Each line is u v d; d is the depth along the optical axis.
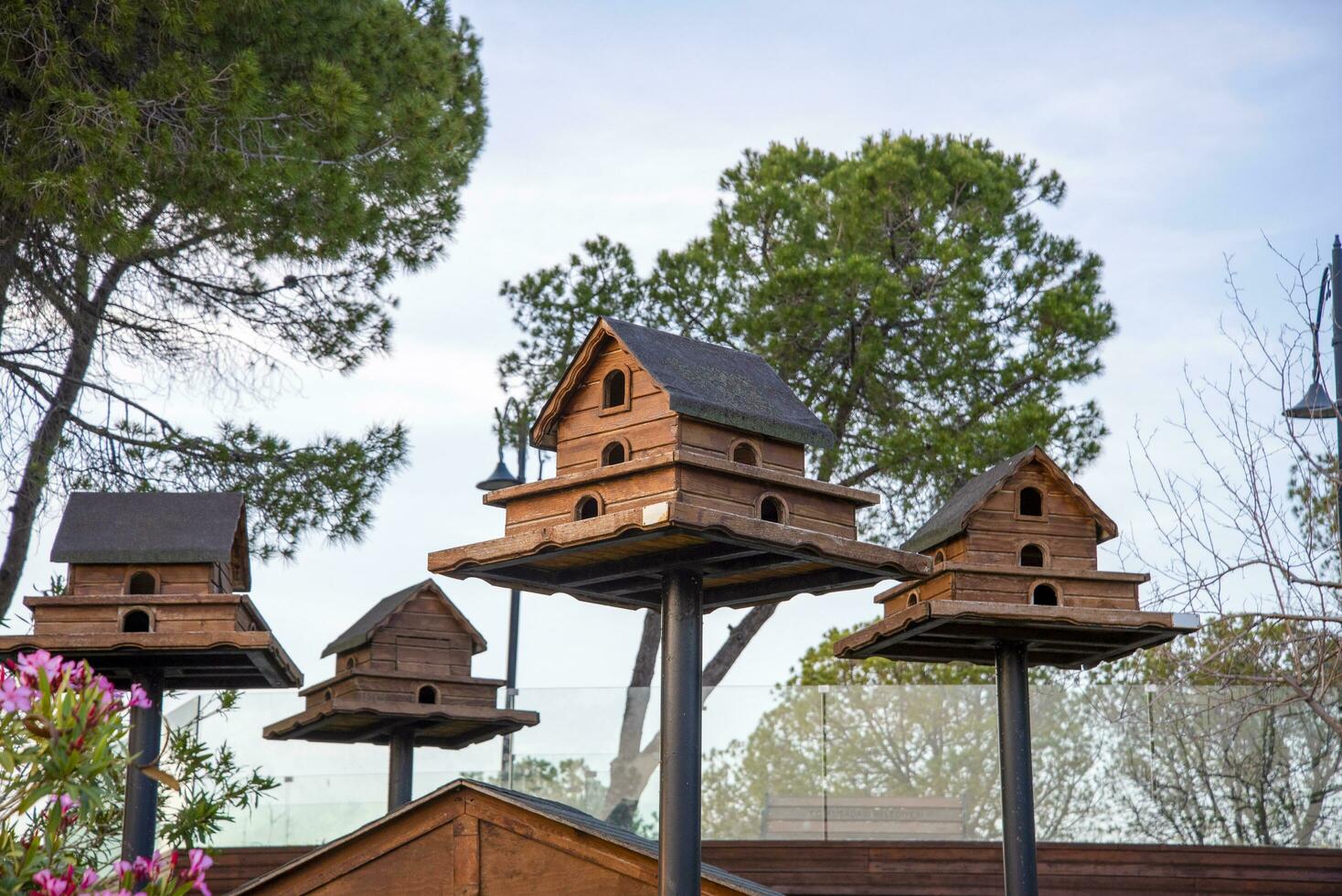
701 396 7.90
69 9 13.91
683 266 19.86
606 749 15.87
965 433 18.20
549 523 8.13
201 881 5.67
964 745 14.98
